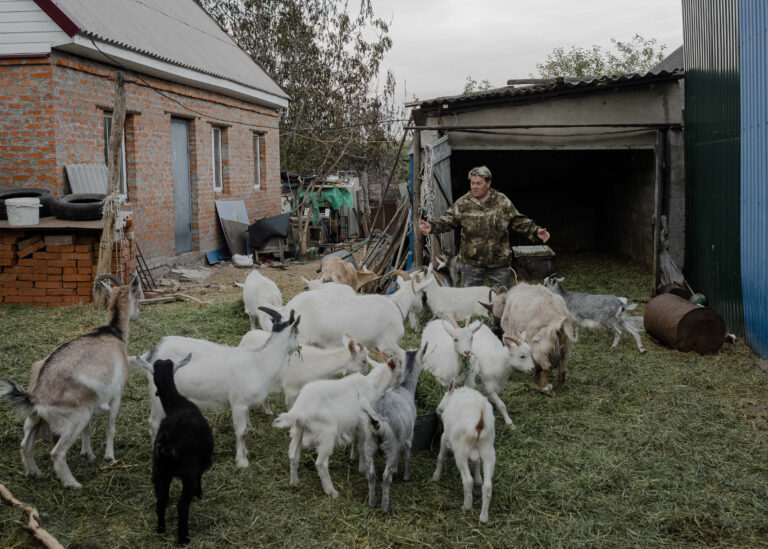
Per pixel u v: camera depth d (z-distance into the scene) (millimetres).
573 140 11492
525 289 6980
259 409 6078
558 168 16641
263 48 27453
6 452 4949
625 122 11352
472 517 4379
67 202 9586
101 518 4230
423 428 5254
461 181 16953
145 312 9555
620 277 12898
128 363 5125
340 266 8930
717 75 9250
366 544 4059
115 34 11203
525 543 4098
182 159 14516
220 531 4125
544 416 6086
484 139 11547
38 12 9945
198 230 14953
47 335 7926
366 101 29141
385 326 6652
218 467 4945
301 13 28094
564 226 17625
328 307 6457
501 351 5789
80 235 9633
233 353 5008
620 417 6094
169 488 4461
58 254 9555
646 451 5383
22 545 3838
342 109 28328
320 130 27656
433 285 8508
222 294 11758
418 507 4477
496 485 4777
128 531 4086
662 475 4961
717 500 4594
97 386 4594
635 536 4195
